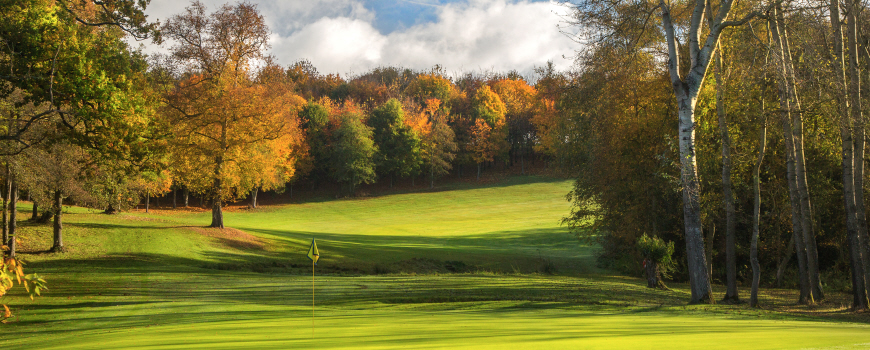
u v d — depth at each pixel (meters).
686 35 21.80
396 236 47.22
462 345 3.02
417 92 105.81
